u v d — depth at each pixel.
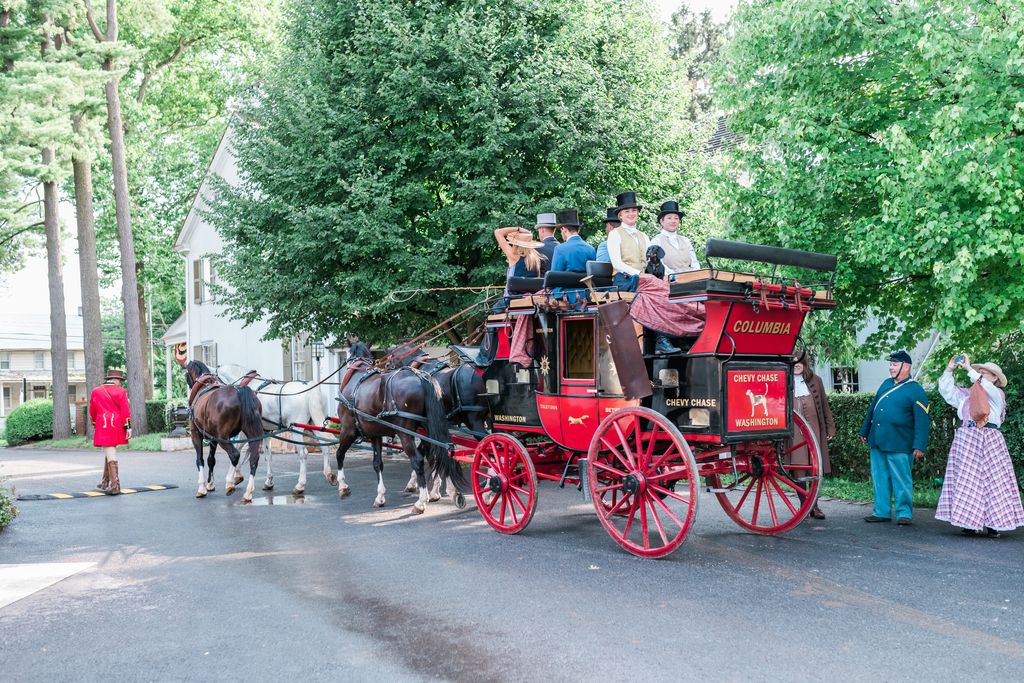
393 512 10.47
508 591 6.52
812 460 8.29
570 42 14.82
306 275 14.27
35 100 24.55
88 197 27.36
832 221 10.50
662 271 7.72
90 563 8.03
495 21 14.23
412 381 10.18
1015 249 8.45
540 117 13.72
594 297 7.79
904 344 11.10
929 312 10.64
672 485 10.55
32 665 5.18
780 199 10.32
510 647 5.22
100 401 13.16
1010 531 8.39
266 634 5.64
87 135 26.41
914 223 9.12
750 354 7.31
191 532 9.51
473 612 6.00
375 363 11.72
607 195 14.52
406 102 13.98
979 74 8.47
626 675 4.70
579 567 7.25
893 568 6.95
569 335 8.31
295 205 14.17
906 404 8.73
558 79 13.91
